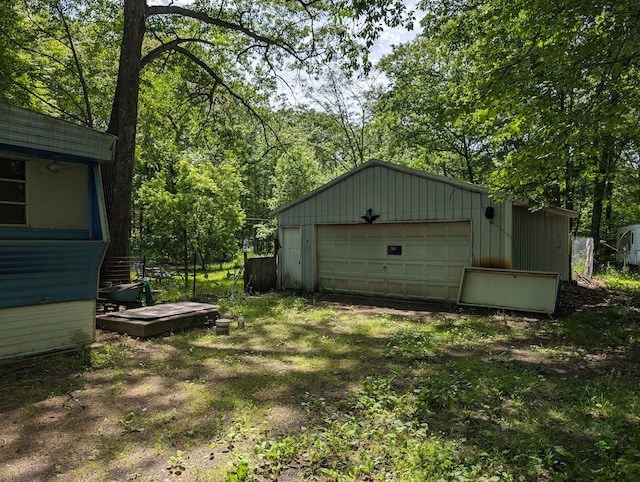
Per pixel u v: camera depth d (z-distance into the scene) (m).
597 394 4.17
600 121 5.97
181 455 3.02
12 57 11.65
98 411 3.87
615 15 5.20
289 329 7.40
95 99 14.62
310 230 12.09
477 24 9.78
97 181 5.97
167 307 8.05
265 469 2.84
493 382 4.55
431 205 9.75
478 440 3.27
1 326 4.98
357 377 4.82
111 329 7.01
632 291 11.53
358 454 3.03
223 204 17.41
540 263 11.09
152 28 12.70
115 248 9.40
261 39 12.59
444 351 5.93
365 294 11.11
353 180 11.10
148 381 4.68
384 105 20.20
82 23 13.16
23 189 5.38
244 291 12.01
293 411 3.86
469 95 6.96
